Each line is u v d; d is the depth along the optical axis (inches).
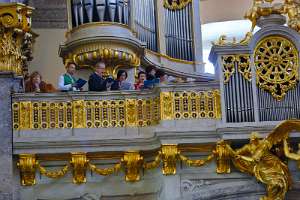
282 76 902.4
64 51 1049.5
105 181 906.7
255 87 897.5
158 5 1154.7
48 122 902.4
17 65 927.0
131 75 1056.2
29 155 888.9
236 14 1421.0
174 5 1178.0
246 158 880.9
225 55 903.7
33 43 1085.1
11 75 904.9
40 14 1153.4
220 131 877.2
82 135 898.1
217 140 885.2
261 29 901.8
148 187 907.4
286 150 878.4
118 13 1040.8
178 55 1167.6
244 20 1419.8
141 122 908.6
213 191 891.4
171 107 895.1
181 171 894.4
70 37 1044.5
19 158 889.5
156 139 889.5
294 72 902.4
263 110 894.4
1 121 893.2
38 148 890.7
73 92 905.5
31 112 902.4
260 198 890.7
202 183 893.2
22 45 952.9
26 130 898.1
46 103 906.1
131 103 908.6
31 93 904.9
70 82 928.9
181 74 1159.0
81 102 906.1
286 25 968.3
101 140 892.6
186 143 884.6
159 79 954.7
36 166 893.2
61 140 890.1
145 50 1085.1
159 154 889.5
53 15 1156.5
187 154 895.1
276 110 895.1
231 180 894.4
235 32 1421.0
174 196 888.3
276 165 884.6
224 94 893.8
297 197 900.0
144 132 903.7
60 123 903.1
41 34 1148.5
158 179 902.4
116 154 904.3
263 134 882.1
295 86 901.2
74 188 901.8
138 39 1070.4
